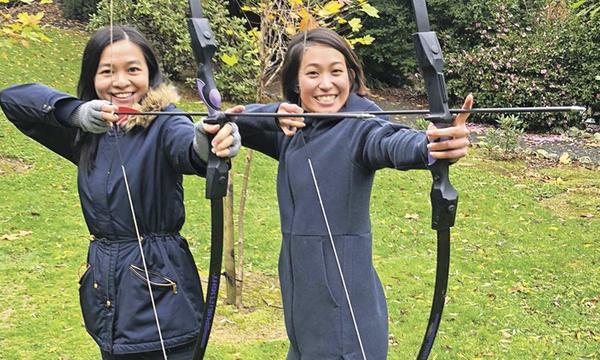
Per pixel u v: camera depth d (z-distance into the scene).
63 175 6.64
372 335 2.03
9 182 6.28
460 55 12.26
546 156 9.57
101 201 2.07
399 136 1.72
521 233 6.10
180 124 2.02
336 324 2.01
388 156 1.75
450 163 1.49
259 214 6.11
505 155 9.47
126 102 2.08
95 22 10.22
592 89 11.32
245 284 4.54
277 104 2.21
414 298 4.50
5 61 10.27
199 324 2.14
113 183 2.06
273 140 2.23
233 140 1.70
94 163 2.11
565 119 11.40
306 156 2.05
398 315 4.22
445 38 12.79
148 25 9.98
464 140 1.41
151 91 2.08
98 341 2.13
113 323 2.08
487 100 11.99
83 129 1.99
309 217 2.03
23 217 5.47
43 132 2.20
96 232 2.12
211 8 8.55
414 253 5.45
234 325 3.95
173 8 10.09
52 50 11.48
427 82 1.44
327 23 3.96
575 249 5.70
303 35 2.08
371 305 2.04
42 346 3.58
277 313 4.14
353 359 2.00
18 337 3.66
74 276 4.49
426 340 1.71
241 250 4.19
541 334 4.09
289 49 2.11
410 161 1.61
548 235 6.08
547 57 11.63
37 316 3.91
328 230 1.94
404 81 14.36
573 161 9.42
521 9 12.92
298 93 2.17
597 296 4.74
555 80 11.55
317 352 2.04
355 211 2.00
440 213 1.50
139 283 2.06
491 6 12.55
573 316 4.38
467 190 7.38
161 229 2.11
